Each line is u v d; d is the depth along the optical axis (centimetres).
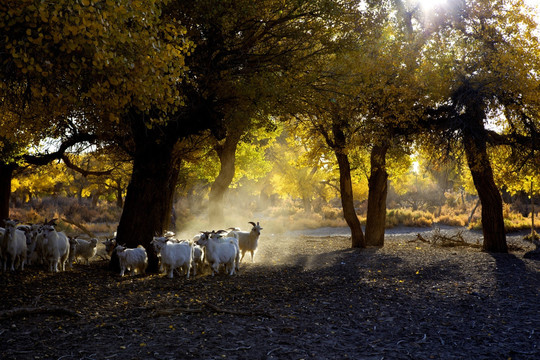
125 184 4075
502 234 1850
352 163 2205
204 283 1091
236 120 1223
